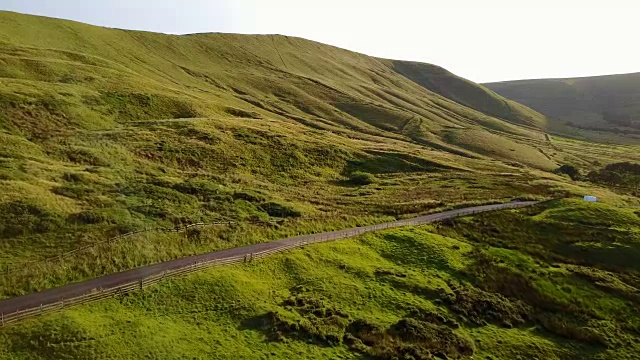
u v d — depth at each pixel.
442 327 32.19
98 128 72.12
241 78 161.12
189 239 39.78
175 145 71.25
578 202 66.44
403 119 160.62
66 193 44.50
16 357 22.91
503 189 81.06
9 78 78.69
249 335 27.47
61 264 32.34
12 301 27.97
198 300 30.09
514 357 31.28
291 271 36.50
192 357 24.64
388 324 31.28
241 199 54.16
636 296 43.25
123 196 47.03
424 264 42.03
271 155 82.25
